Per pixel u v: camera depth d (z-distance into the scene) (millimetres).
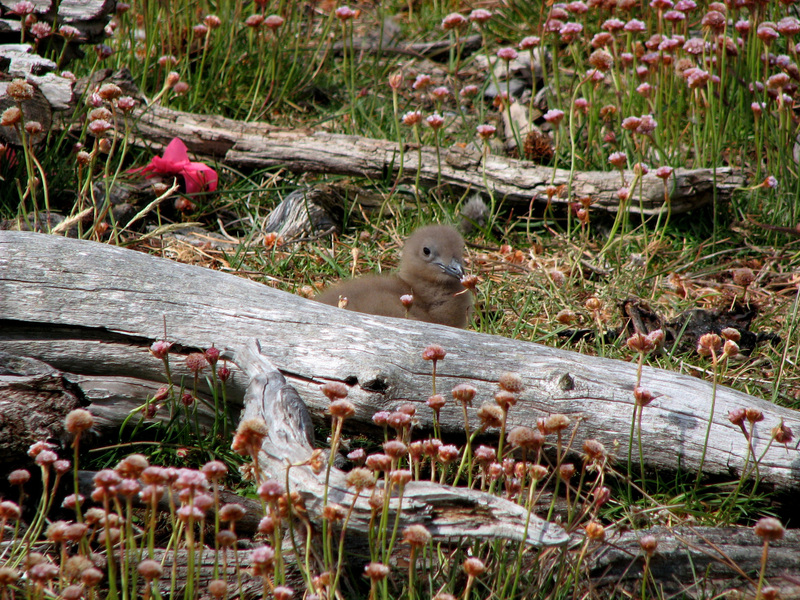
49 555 5711
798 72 13016
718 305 10406
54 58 11773
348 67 16953
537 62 16734
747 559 5906
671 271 11344
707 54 13977
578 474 6930
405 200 12906
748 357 9047
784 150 12898
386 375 6680
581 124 14383
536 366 6883
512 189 12453
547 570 5676
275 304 7086
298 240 11117
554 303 10141
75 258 6973
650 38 14406
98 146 9039
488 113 15727
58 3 11492
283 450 5625
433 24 18875
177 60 13555
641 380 6871
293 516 5316
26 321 6770
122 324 6875
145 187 11711
